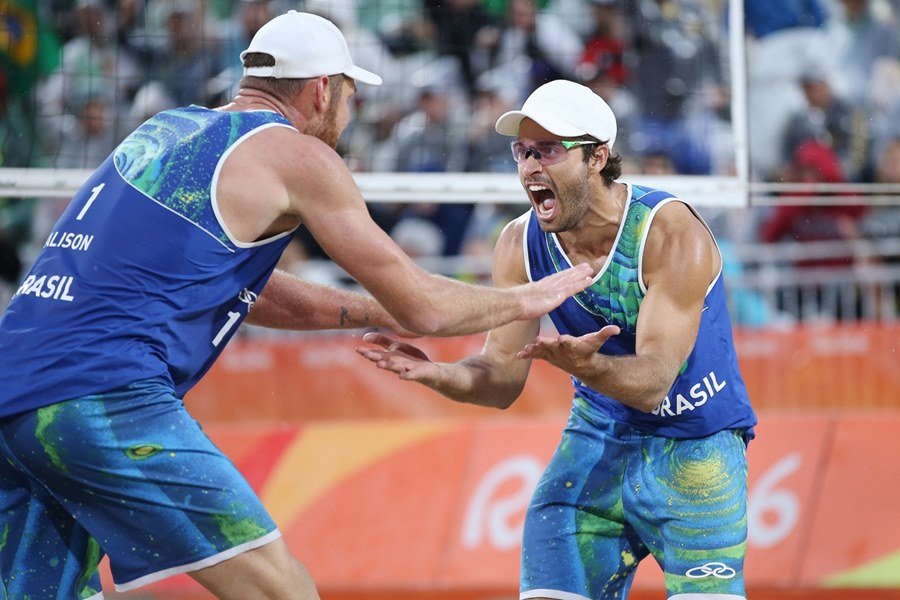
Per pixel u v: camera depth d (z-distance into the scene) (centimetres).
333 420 2970
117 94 2836
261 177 1231
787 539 2553
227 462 1243
